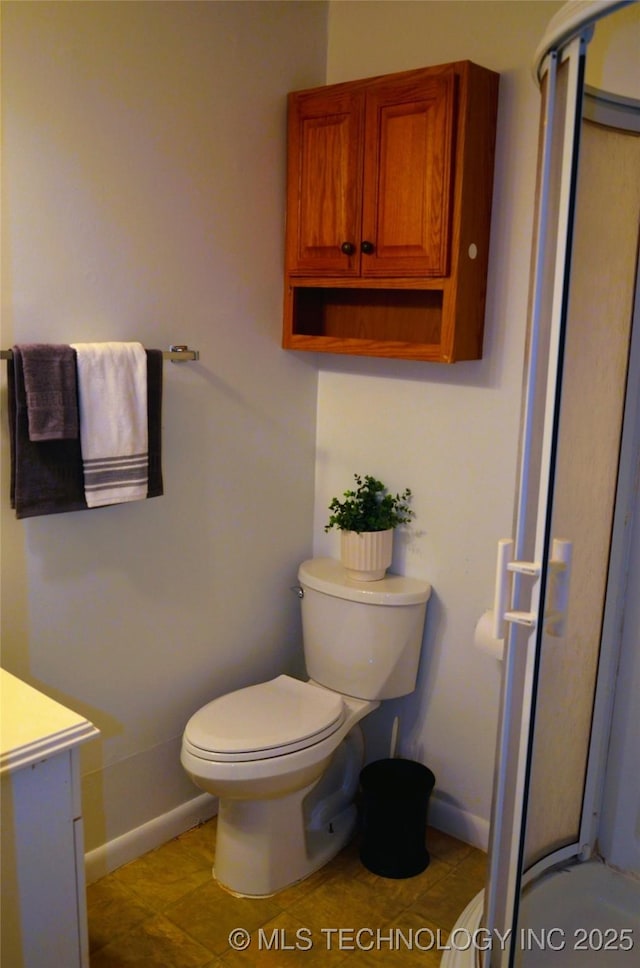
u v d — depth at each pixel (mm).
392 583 2430
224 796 2094
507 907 1595
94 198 1966
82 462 1941
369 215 2217
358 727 2537
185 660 2402
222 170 2258
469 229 2096
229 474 2438
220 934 2062
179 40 2084
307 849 2332
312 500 2746
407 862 2301
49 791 1422
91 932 2051
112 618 2180
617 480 1890
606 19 1346
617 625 1974
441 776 2525
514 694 1518
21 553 1948
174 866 2314
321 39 2488
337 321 2582
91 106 1923
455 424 2340
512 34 2086
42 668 2043
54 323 1937
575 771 1978
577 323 1488
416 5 2273
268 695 2320
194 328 2260
